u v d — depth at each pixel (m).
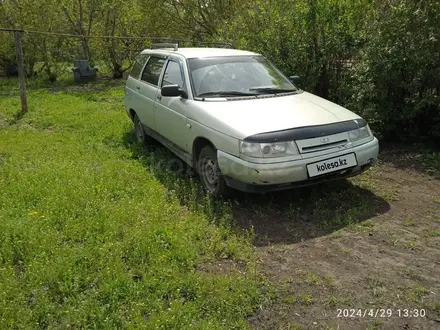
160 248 3.62
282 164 3.97
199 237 3.85
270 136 4.02
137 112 6.73
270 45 7.82
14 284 3.08
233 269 3.38
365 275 3.30
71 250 3.50
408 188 4.98
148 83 6.35
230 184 4.33
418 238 3.83
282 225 4.14
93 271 3.30
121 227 3.97
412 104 6.33
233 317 2.86
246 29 8.64
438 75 6.08
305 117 4.36
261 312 2.92
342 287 3.16
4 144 6.91
